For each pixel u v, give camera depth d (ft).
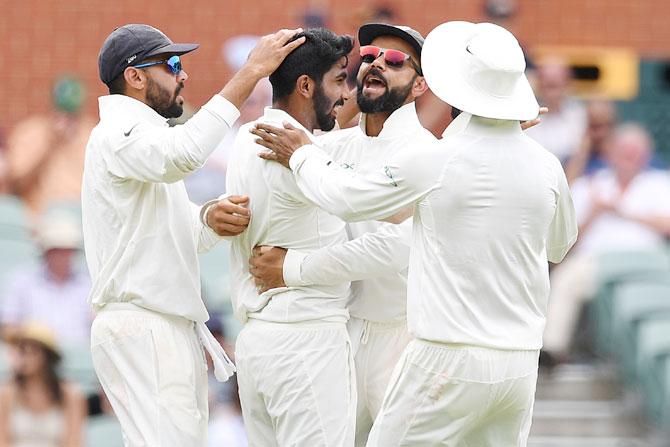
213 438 127.34
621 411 138.92
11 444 130.00
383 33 84.79
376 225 86.28
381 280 86.89
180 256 82.94
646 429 137.39
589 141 147.64
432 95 138.31
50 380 131.34
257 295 83.15
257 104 145.69
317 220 82.53
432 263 78.79
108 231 82.28
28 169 155.33
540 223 79.56
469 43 79.41
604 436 137.90
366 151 85.92
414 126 85.56
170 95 83.20
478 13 167.32
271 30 167.43
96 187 82.38
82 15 168.96
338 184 78.84
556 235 83.61
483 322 78.54
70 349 136.87
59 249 138.72
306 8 166.50
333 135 87.92
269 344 82.02
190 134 79.20
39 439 130.52
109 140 81.00
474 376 78.38
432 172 77.97
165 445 81.35
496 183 78.23
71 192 155.53
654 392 137.39
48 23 169.07
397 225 82.07
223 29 167.94
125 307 82.23
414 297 79.41
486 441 82.07
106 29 169.17
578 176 146.61
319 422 81.35
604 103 156.25
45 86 168.76
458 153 78.23
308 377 81.46
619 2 171.53
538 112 79.66
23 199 155.53
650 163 156.35
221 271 142.00
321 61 81.82
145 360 81.82
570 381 140.97
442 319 78.38
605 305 141.79
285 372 81.61
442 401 79.05
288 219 81.92
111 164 80.94
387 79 84.12
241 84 80.23
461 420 79.51
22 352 130.93
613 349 141.69
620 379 140.87
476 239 78.23
